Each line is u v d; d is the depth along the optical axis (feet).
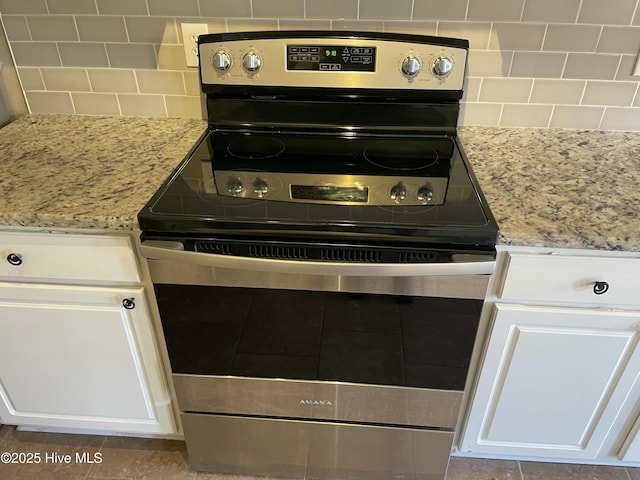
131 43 5.01
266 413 4.70
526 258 3.70
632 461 5.00
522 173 4.31
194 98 5.27
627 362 4.18
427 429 4.65
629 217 3.71
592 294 3.85
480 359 4.31
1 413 5.20
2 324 4.42
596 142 4.91
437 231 3.51
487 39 4.73
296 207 3.78
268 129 4.98
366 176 4.25
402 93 4.64
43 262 4.04
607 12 4.52
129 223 3.70
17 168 4.37
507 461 5.48
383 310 3.87
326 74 4.58
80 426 5.27
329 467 5.14
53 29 4.98
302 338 4.13
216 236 3.70
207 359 4.37
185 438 5.01
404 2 4.60
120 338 4.44
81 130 5.14
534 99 5.01
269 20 4.80
